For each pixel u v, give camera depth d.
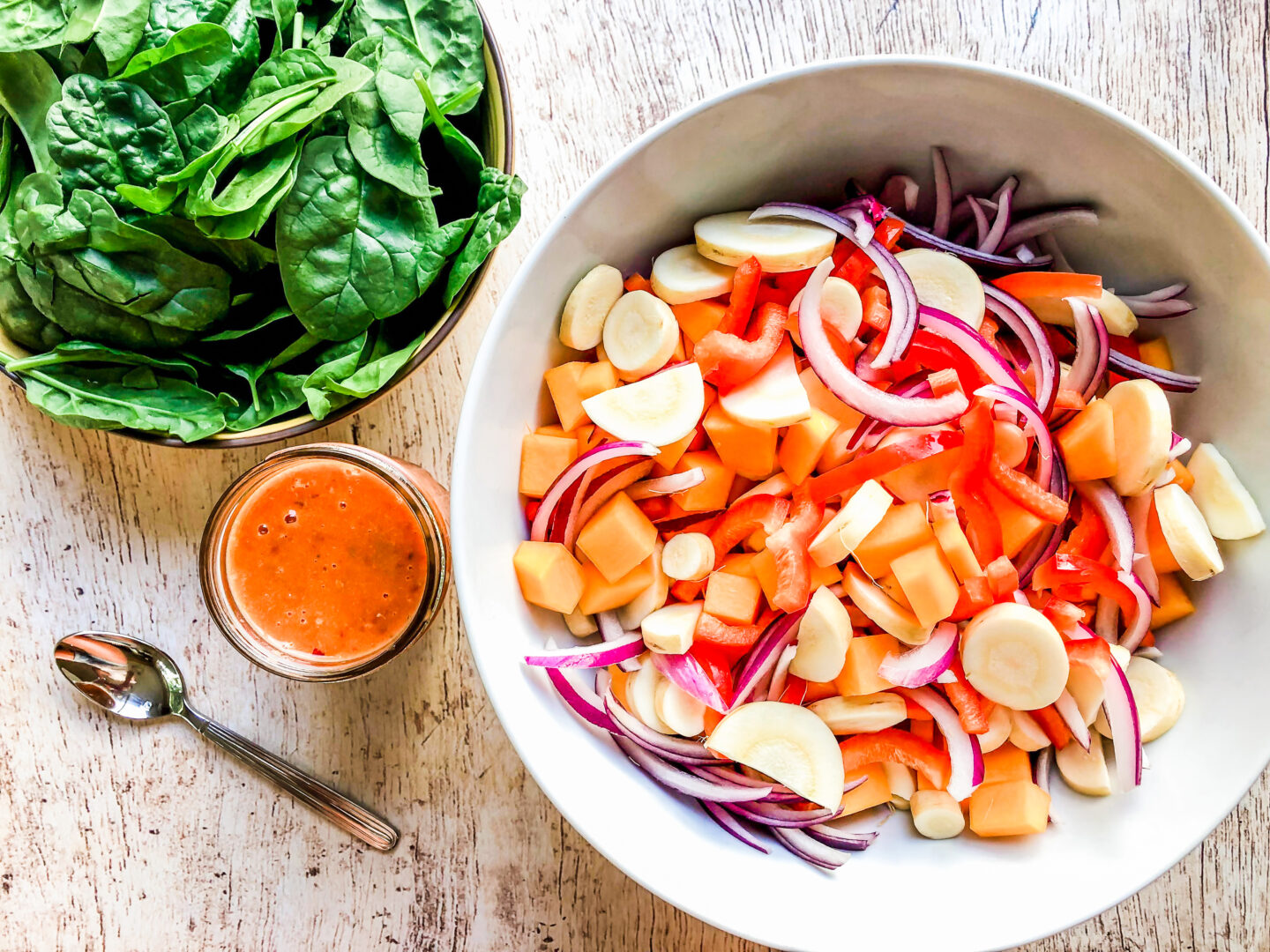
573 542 0.42
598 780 0.41
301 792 0.46
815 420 0.41
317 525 0.46
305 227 0.40
